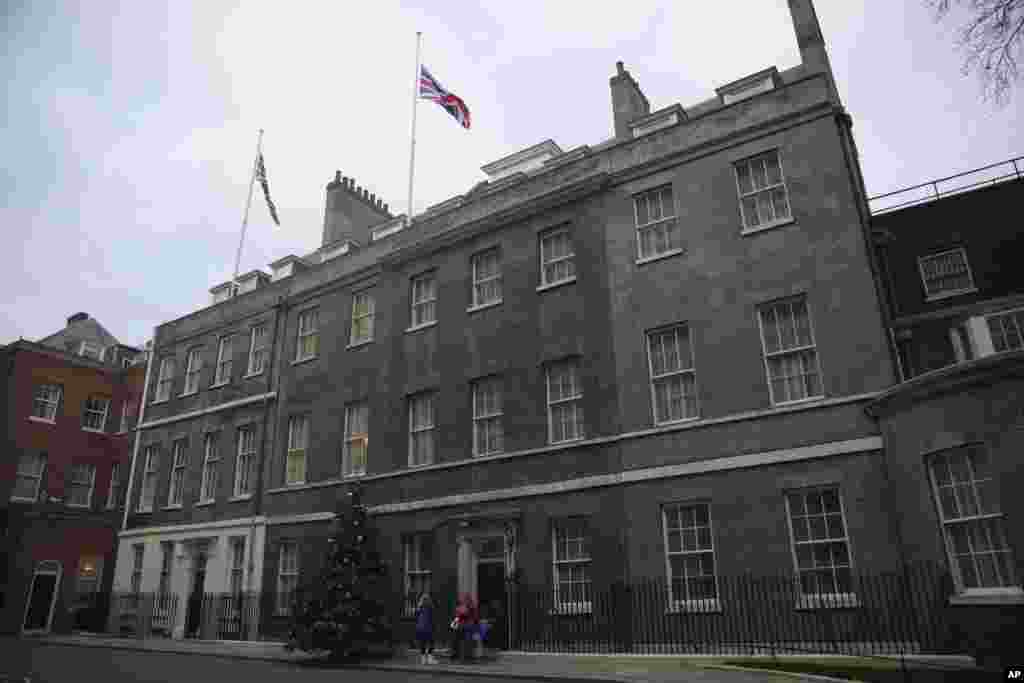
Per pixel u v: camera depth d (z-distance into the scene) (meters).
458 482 22.00
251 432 29.33
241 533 27.39
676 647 16.55
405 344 25.19
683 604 16.95
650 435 18.58
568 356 20.81
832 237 17.41
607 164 21.80
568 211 22.27
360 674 15.97
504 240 23.55
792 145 18.55
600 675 13.43
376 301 26.86
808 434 16.44
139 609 29.83
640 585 17.61
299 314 29.77
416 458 23.78
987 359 13.23
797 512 16.30
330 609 18.92
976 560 13.33
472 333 23.33
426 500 22.44
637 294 20.00
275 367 29.61
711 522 17.14
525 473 20.58
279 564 25.98
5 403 36.59
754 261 18.36
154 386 35.31
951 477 13.92
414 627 21.52
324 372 27.58
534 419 20.95
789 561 15.91
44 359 38.75
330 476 25.72
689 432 18.05
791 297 17.64
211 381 32.31
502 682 14.00
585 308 20.91
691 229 19.58
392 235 27.31
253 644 24.22
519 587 19.42
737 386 17.75
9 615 32.94
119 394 42.03
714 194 19.47
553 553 19.42
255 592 25.91
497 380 22.42
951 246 23.25
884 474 15.38
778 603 15.71
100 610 32.75
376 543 20.73
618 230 20.94
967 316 20.03
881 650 13.67
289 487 26.75
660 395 19.08
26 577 34.00
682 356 19.03
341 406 26.44
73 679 15.30
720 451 17.47
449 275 24.77
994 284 22.23
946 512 13.89
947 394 13.98
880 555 14.95
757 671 13.25
